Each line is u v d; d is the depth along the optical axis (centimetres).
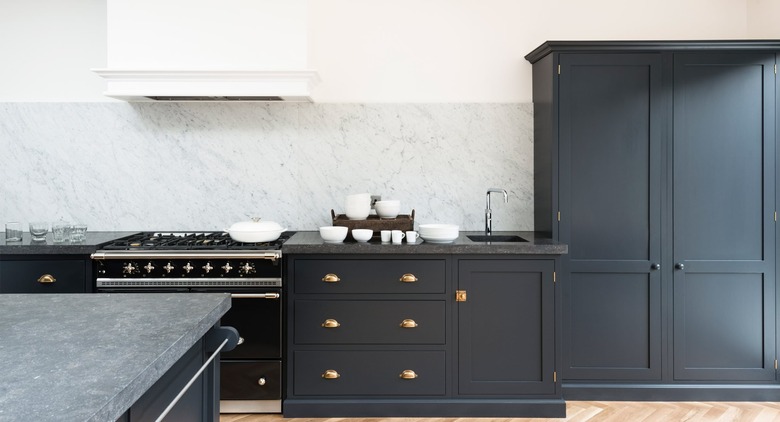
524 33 366
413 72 366
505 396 298
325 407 296
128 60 320
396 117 366
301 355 297
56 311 150
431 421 292
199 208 366
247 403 303
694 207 315
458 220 368
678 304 316
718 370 316
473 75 366
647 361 318
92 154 362
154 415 123
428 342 296
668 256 316
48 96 362
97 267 295
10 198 362
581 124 317
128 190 364
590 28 365
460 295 295
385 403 296
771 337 315
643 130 315
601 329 318
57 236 315
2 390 91
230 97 333
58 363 106
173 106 362
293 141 365
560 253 292
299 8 322
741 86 313
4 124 360
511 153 367
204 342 165
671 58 314
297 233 352
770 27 343
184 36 321
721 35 365
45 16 360
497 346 297
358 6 364
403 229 323
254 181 366
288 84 321
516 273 296
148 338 124
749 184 314
